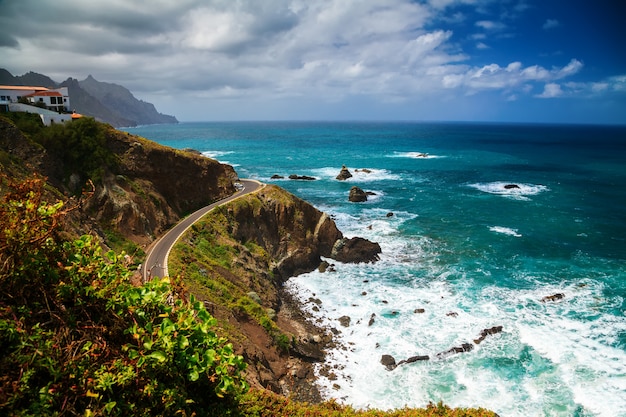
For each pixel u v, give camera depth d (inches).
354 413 627.2
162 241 1936.5
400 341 1475.1
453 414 665.0
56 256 328.2
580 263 2137.1
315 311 1732.3
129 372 300.7
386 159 6230.3
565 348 1378.0
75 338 310.8
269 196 2527.1
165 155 2411.4
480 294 1798.7
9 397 250.2
